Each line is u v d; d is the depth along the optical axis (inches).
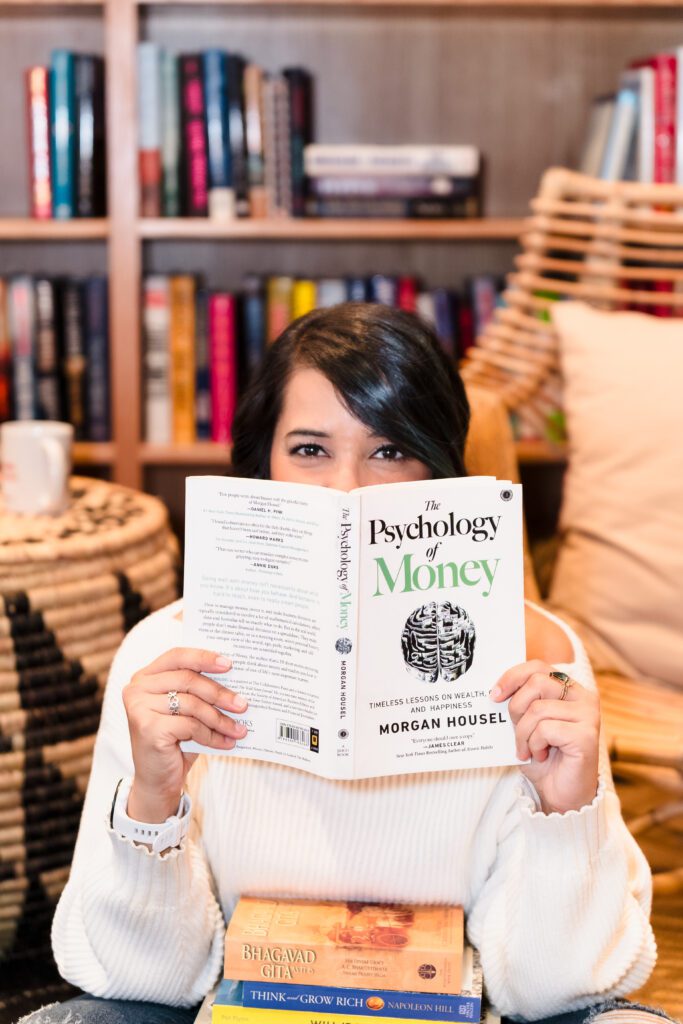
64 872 61.4
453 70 93.4
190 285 87.1
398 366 41.1
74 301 86.7
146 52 83.2
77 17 90.1
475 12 90.0
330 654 34.0
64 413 87.9
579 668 44.2
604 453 69.2
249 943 37.1
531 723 35.7
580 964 38.5
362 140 94.0
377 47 92.8
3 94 92.1
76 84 84.4
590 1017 38.8
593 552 69.6
